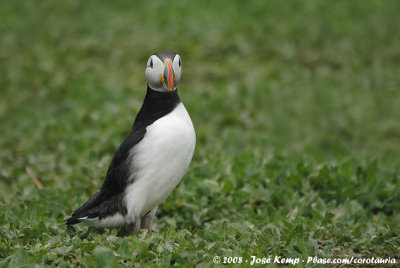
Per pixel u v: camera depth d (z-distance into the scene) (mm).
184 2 24750
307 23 22734
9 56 19594
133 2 25625
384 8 25109
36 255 6508
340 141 14000
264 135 13820
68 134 12859
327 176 9445
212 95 15859
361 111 15836
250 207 9023
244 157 10852
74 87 16422
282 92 16734
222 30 21547
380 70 18891
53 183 10227
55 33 22094
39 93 16219
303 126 14695
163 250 6672
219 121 14477
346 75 18578
